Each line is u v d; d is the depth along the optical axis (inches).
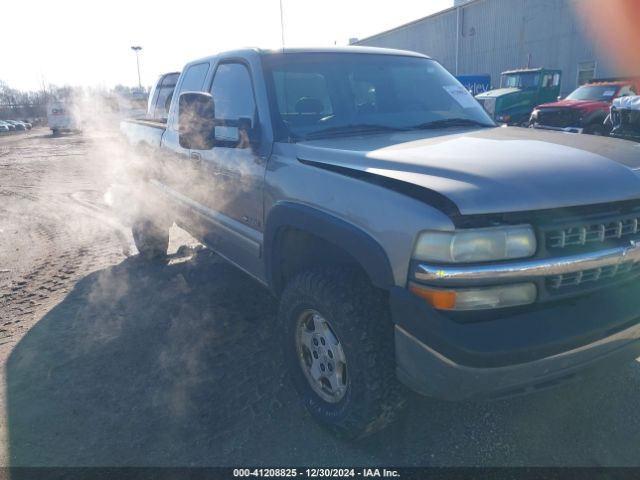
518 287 79.4
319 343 104.1
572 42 949.8
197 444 102.4
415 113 136.3
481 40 1130.7
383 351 89.8
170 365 132.6
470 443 99.7
